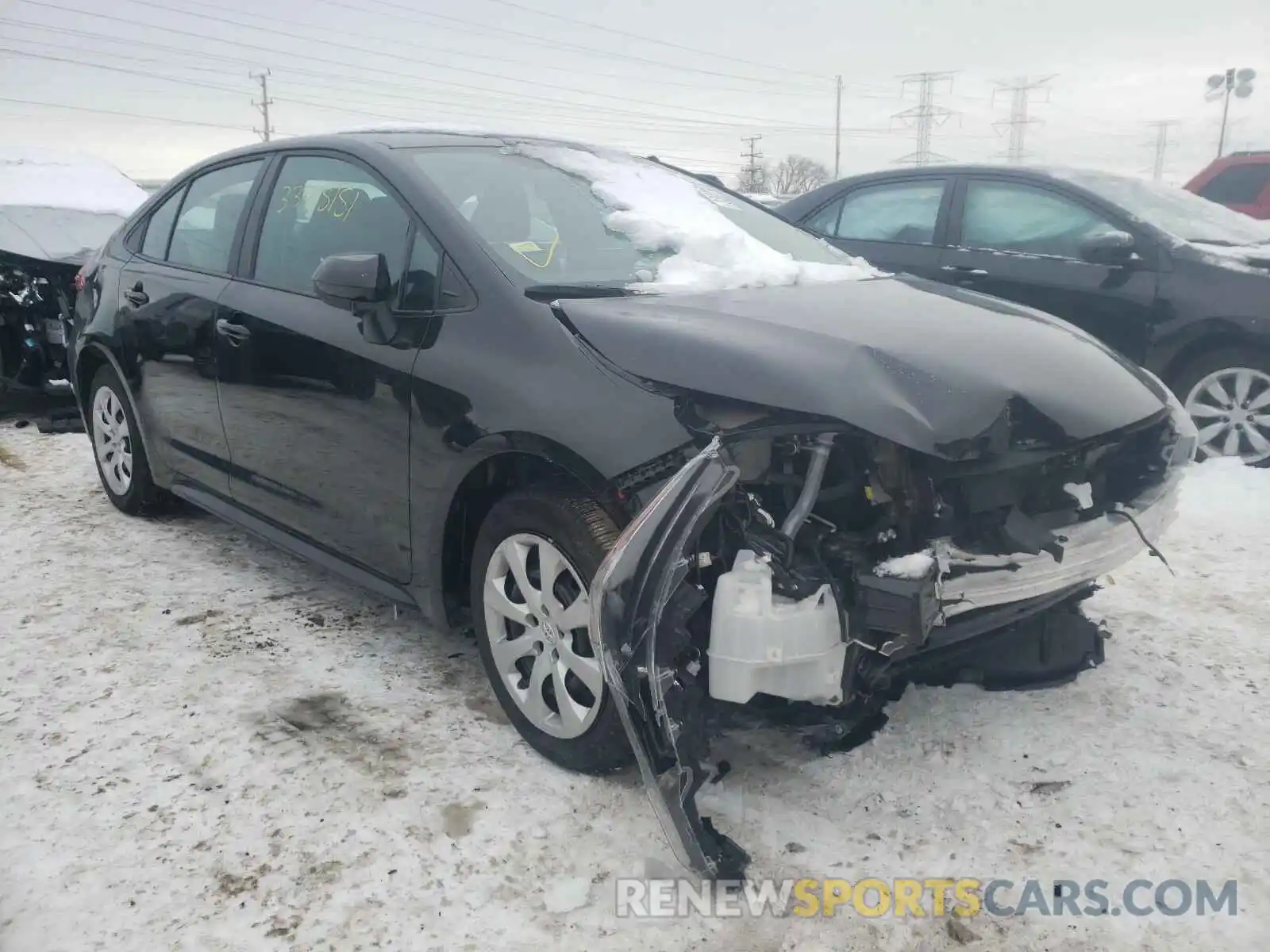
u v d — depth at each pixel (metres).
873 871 2.26
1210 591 3.75
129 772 2.61
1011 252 5.67
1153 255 5.15
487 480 2.76
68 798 2.50
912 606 2.10
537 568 2.65
